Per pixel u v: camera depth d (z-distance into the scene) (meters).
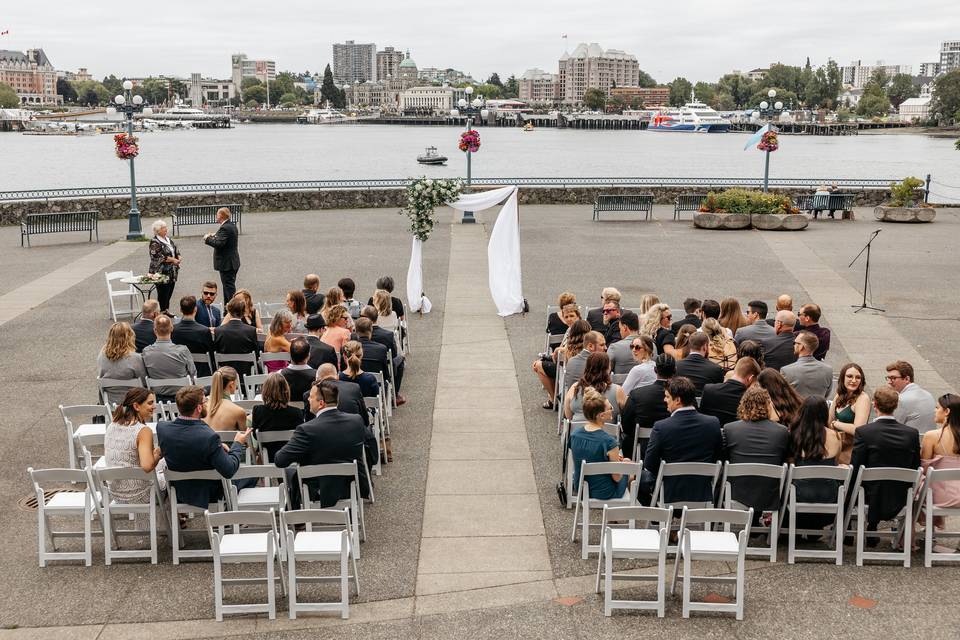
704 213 31.48
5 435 11.78
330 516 7.15
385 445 10.77
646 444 9.66
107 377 10.83
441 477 10.37
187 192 34.47
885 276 22.86
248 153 144.00
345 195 36.81
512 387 13.96
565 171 98.31
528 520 9.22
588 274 23.14
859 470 8.09
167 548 8.65
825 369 10.24
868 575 8.04
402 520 9.23
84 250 26.67
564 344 12.34
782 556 8.42
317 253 26.22
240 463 8.84
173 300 20.39
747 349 10.30
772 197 31.88
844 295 20.64
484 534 8.89
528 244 27.91
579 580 7.97
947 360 15.43
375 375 11.04
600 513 9.38
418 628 7.18
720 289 21.36
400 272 23.39
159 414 10.71
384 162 118.81
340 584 7.54
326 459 8.29
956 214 35.66
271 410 9.15
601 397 8.60
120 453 8.33
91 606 7.54
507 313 18.72
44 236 29.66
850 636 7.02
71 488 10.08
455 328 17.75
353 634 7.11
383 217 34.22
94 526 9.20
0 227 31.44
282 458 8.25
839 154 141.12
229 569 8.20
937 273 23.20
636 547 7.36
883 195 38.44
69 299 20.12
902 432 8.17
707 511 7.13
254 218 34.00
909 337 16.94
